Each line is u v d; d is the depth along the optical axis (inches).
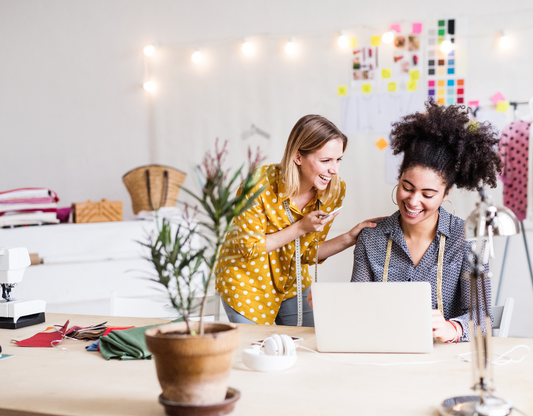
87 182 170.2
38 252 118.5
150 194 129.0
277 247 78.0
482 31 142.6
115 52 168.4
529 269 135.2
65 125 170.4
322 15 154.2
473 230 40.4
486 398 36.2
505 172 133.3
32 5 169.9
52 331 64.3
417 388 42.4
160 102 167.0
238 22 160.9
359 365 49.4
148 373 47.8
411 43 147.3
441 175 62.8
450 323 57.3
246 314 80.5
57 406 39.7
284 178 77.4
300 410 38.0
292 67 156.9
